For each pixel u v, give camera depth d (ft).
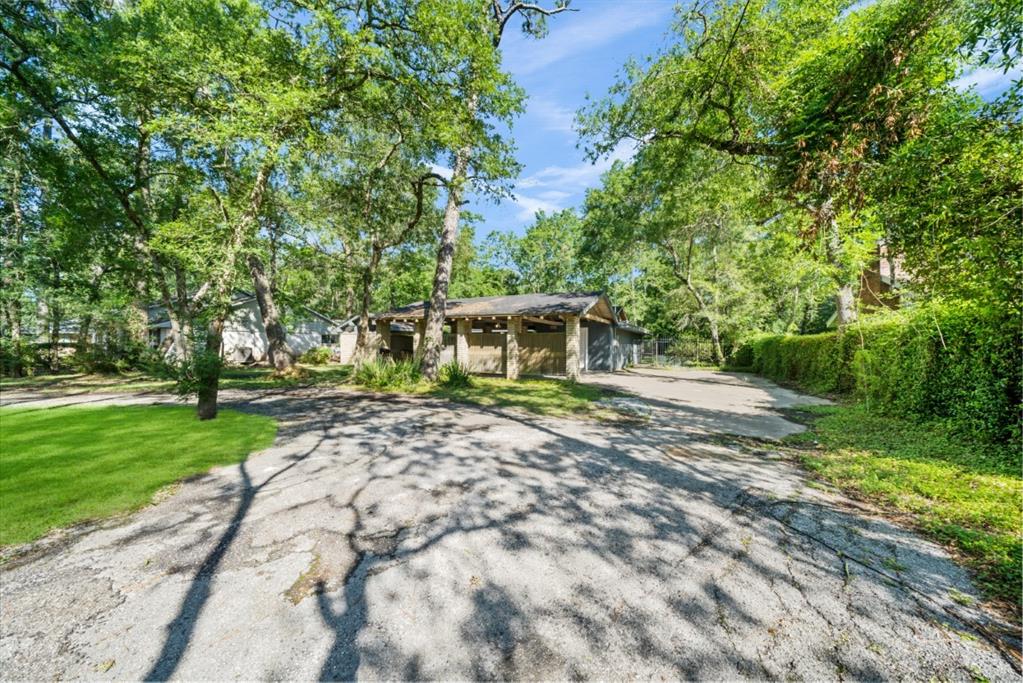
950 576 7.98
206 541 9.35
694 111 25.99
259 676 5.53
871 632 6.40
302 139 24.22
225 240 22.98
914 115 13.24
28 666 5.65
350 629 6.47
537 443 18.65
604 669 5.66
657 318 106.11
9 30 22.88
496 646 6.11
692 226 60.54
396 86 26.11
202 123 22.16
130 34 23.25
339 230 31.68
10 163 34.24
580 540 9.44
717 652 5.98
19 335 51.29
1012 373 15.17
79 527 10.02
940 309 17.56
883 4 14.34
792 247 21.56
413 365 41.42
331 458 16.07
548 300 49.96
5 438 18.61
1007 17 10.03
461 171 38.70
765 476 14.10
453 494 12.32
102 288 50.37
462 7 22.63
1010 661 5.78
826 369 38.37
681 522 10.41
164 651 5.97
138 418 23.29
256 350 73.00
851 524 10.32
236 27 21.26
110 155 29.58
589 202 58.44
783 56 20.79
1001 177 10.28
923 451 16.25
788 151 19.75
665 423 23.65
